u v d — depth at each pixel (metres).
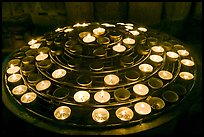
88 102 0.49
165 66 0.60
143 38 0.64
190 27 0.91
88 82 0.50
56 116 0.47
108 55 0.56
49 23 0.91
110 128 0.44
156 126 0.44
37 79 0.53
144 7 0.84
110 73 0.53
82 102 0.47
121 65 0.54
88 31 0.63
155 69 0.56
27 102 0.49
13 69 0.60
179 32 0.92
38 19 0.90
